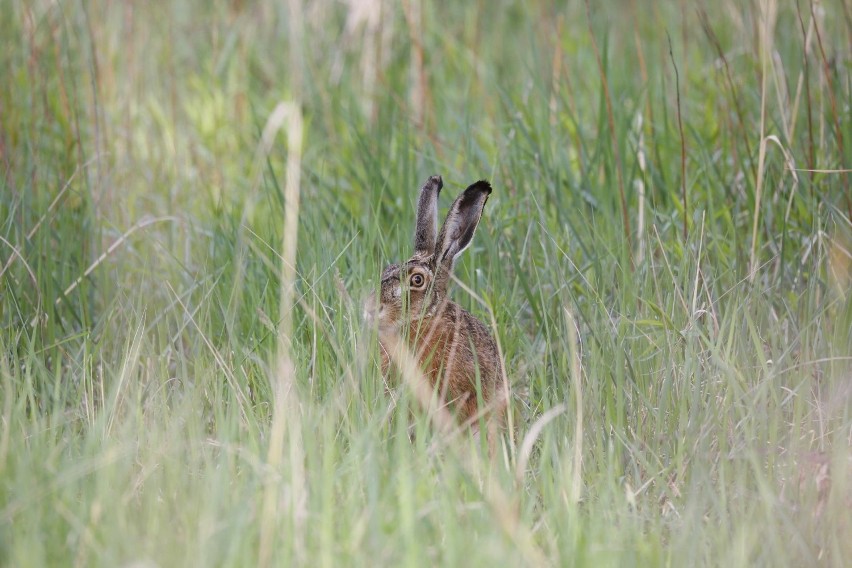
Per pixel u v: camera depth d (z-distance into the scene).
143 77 16.09
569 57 16.73
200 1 18.28
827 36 15.18
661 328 9.66
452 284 11.55
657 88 15.40
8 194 12.30
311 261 10.67
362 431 8.10
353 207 13.14
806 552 6.91
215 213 12.69
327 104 15.67
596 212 12.49
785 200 12.20
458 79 17.02
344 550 6.48
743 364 9.20
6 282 10.77
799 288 10.87
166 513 7.12
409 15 15.54
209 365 9.69
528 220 12.00
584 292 10.73
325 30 17.47
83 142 14.59
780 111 12.86
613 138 12.42
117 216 13.39
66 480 7.11
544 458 7.93
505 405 9.58
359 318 9.85
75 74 15.20
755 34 13.82
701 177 13.01
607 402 8.83
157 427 8.27
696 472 7.78
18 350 10.41
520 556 6.48
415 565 6.26
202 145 15.44
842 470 7.57
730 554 6.84
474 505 7.04
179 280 11.86
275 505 6.84
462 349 9.78
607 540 7.03
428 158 13.39
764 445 8.28
